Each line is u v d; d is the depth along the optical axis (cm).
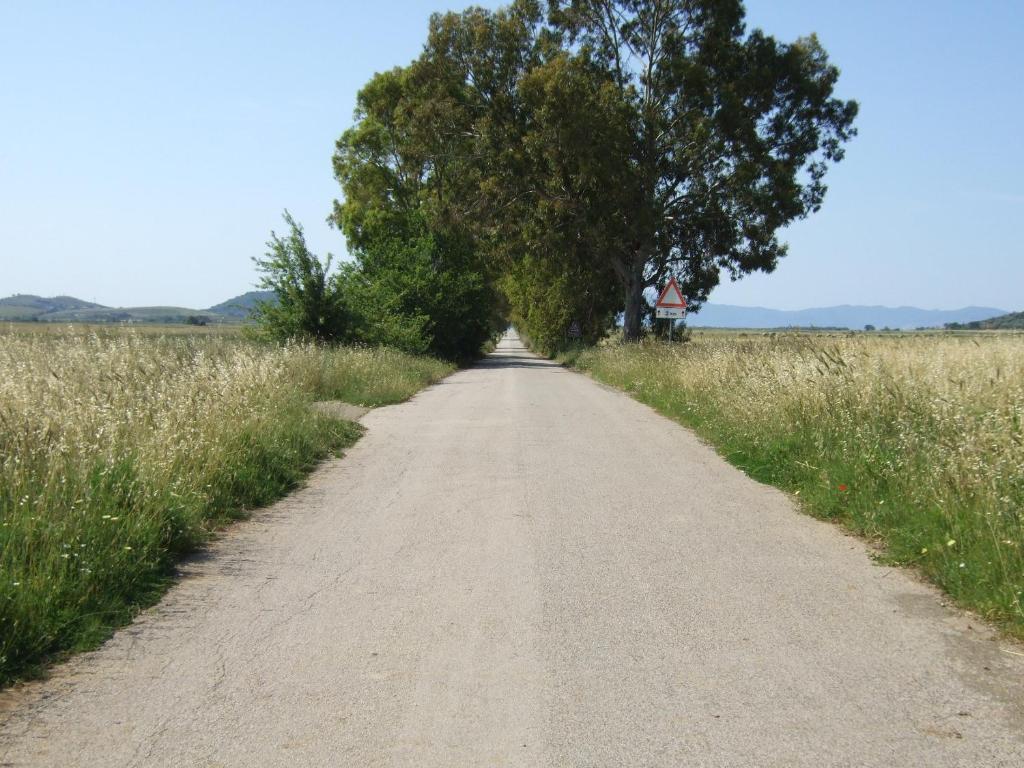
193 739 373
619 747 365
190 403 974
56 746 368
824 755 358
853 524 752
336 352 2303
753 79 3331
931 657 464
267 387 1287
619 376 2627
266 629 511
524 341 13250
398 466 1088
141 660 463
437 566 642
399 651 475
